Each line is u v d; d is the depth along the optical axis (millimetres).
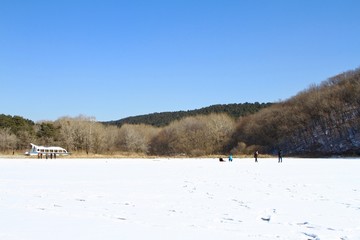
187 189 20234
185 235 10070
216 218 12383
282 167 41594
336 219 12227
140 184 22891
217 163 53344
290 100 124000
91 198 16828
